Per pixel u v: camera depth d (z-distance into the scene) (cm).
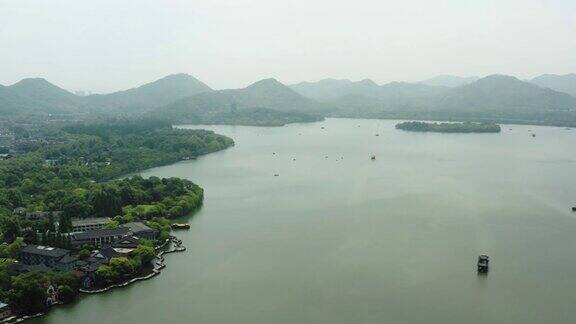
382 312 17850
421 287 19838
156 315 17638
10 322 17012
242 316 17525
